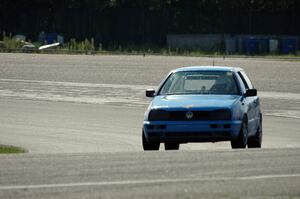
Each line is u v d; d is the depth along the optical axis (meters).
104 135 56.41
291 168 31.44
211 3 188.88
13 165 32.81
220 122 43.53
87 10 192.00
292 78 103.94
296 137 55.59
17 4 192.25
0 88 92.88
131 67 119.31
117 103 78.06
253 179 28.80
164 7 190.88
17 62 127.88
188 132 43.72
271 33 187.00
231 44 177.88
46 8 193.62
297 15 186.88
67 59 135.38
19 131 58.97
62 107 75.06
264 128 60.72
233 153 36.34
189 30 190.25
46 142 53.00
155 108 44.38
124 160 34.06
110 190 26.86
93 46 172.50
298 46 180.38
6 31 193.50
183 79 47.19
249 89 46.56
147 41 190.25
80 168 31.84
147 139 44.62
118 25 191.12
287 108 74.19
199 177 29.33
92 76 106.56
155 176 29.67
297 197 25.41
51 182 28.70
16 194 26.36
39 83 98.44
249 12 187.50
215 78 47.09
